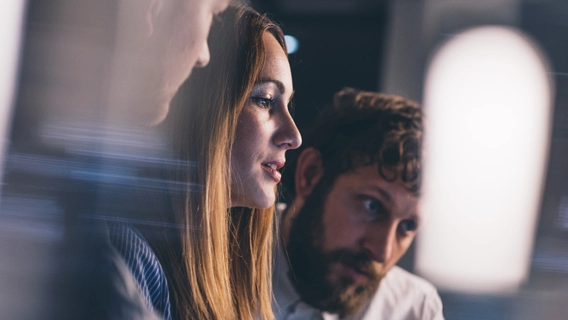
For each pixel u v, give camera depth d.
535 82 1.74
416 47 1.76
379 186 1.63
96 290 0.72
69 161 0.92
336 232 1.65
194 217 0.97
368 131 1.63
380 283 1.67
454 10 1.75
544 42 1.73
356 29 1.76
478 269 1.72
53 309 0.73
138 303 0.73
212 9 1.02
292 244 1.66
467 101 1.73
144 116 0.97
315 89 1.74
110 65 0.96
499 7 1.74
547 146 1.73
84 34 0.95
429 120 1.69
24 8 0.92
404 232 1.67
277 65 1.08
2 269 0.75
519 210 1.72
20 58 0.92
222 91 1.00
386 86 1.76
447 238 1.70
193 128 0.98
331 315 1.64
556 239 1.73
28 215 0.84
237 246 1.18
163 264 0.93
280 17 1.70
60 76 0.94
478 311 1.71
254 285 1.20
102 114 0.94
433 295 1.70
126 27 0.97
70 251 0.78
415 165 1.64
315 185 1.66
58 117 0.93
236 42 1.02
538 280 1.74
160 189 0.95
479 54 1.76
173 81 0.99
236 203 1.08
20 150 0.89
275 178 1.11
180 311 0.95
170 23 0.98
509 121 1.74
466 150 1.70
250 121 1.05
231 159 1.05
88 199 0.87
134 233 0.85
